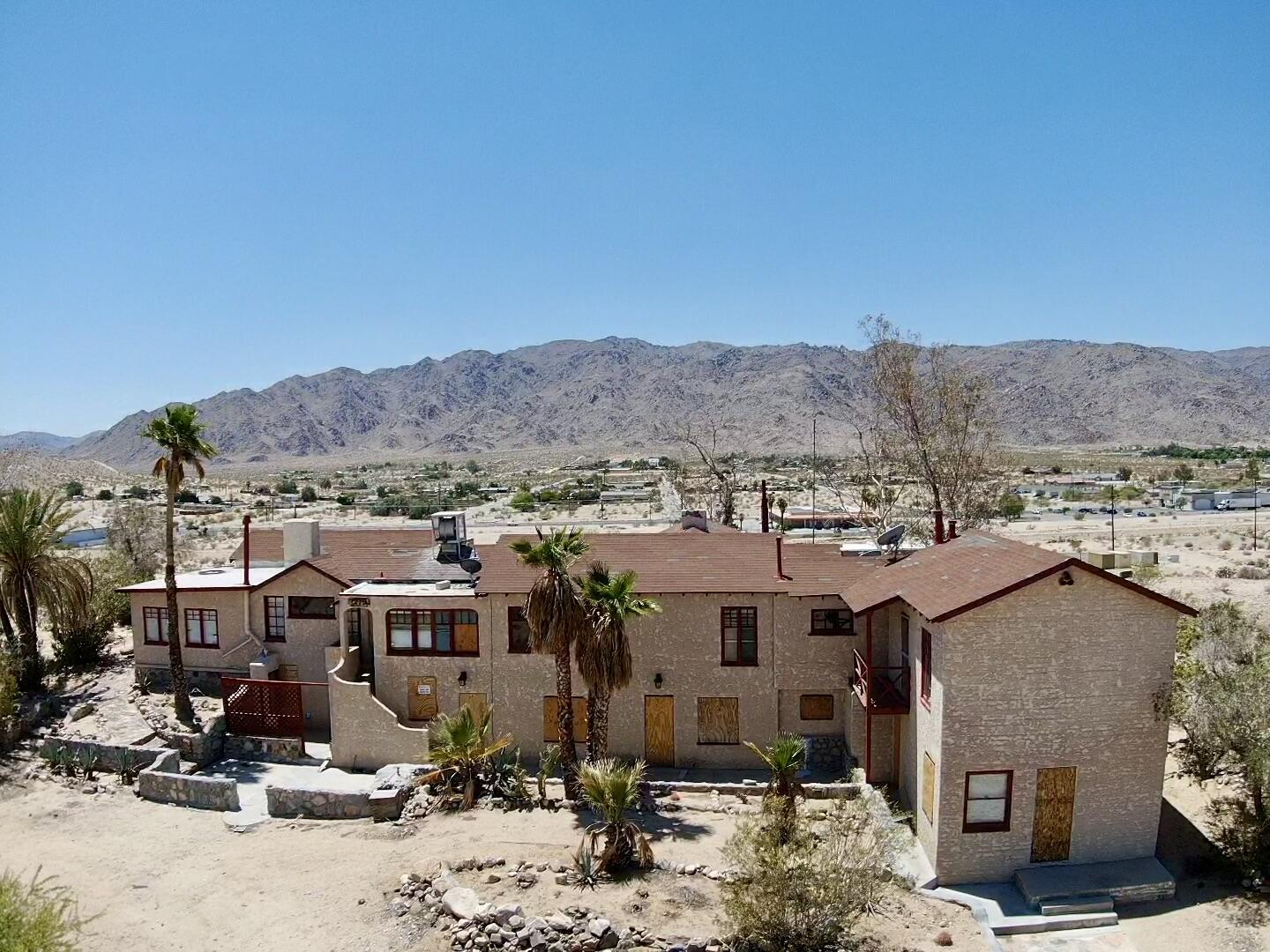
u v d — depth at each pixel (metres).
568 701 27.89
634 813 26.61
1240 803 24.03
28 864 23.41
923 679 25.20
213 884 22.30
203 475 34.25
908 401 51.34
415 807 26.92
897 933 20.23
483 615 32.38
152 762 29.67
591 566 30.34
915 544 47.00
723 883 20.41
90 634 39.56
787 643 31.41
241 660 36.19
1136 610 22.84
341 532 41.38
